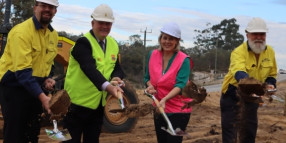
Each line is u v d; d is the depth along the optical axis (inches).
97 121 161.3
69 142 155.7
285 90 1128.8
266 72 178.9
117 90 141.3
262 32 168.4
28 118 146.3
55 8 142.6
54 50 152.1
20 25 138.6
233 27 3479.3
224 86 183.8
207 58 3181.6
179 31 158.2
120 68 166.1
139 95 593.9
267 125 389.1
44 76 148.9
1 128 248.8
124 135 295.4
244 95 128.6
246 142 177.3
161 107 142.6
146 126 345.1
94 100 154.9
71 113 154.7
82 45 149.0
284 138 329.7
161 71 161.6
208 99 695.7
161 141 166.4
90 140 162.1
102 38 153.5
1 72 141.6
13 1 996.6
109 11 150.3
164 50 162.1
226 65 3176.7
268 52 178.5
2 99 143.4
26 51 135.3
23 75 133.6
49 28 148.3
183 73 156.9
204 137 308.2
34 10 141.0
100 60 151.7
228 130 183.0
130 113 139.6
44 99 132.9
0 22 939.3
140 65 1904.5
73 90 153.9
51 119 128.5
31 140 148.3
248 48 174.1
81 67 147.6
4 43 276.4
